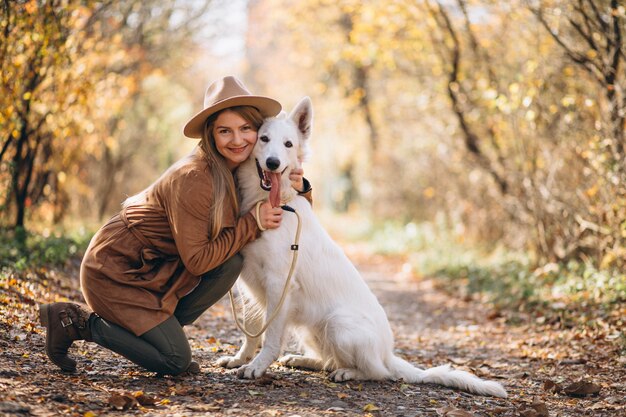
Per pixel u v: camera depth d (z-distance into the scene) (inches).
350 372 157.6
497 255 425.4
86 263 140.3
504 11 374.9
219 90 149.9
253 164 154.9
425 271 439.5
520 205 382.3
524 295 300.8
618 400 152.9
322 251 160.2
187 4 514.3
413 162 626.5
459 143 466.0
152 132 626.5
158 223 142.7
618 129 290.0
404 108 555.8
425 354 217.3
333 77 755.4
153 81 585.0
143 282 139.7
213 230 141.6
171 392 135.6
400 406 139.9
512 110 347.6
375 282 424.2
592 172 307.4
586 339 222.2
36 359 147.3
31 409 112.9
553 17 328.2
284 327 154.9
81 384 134.2
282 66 922.1
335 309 158.6
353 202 1039.6
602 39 315.3
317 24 613.0
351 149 851.4
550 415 142.2
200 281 148.2
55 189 394.0
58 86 298.2
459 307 323.3
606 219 306.7
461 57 437.4
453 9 419.2
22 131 288.5
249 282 158.6
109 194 552.4
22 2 251.3
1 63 246.8
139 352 139.1
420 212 685.3
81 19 316.5
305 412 128.2
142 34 464.4
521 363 202.4
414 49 462.0
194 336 207.8
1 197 292.2
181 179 140.9
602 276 280.7
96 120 389.4
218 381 147.6
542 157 350.0
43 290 215.2
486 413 140.3
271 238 152.0
